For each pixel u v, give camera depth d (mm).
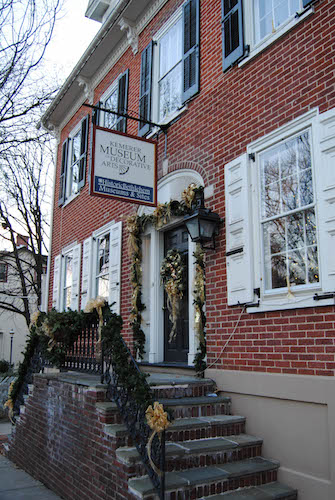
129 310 8070
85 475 4781
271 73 5398
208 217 5754
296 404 4504
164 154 7426
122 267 8508
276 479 4488
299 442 4406
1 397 11453
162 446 3699
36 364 7223
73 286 10641
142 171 6602
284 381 4621
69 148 12031
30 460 6492
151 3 8461
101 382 5059
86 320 5996
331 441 4066
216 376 5547
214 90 6383
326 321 4309
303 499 4223
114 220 9070
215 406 5168
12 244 19297
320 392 4234
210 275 5957
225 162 5992
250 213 5422
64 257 11617
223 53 6215
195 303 6098
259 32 5863
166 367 6719
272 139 5258
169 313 7309
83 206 10703
